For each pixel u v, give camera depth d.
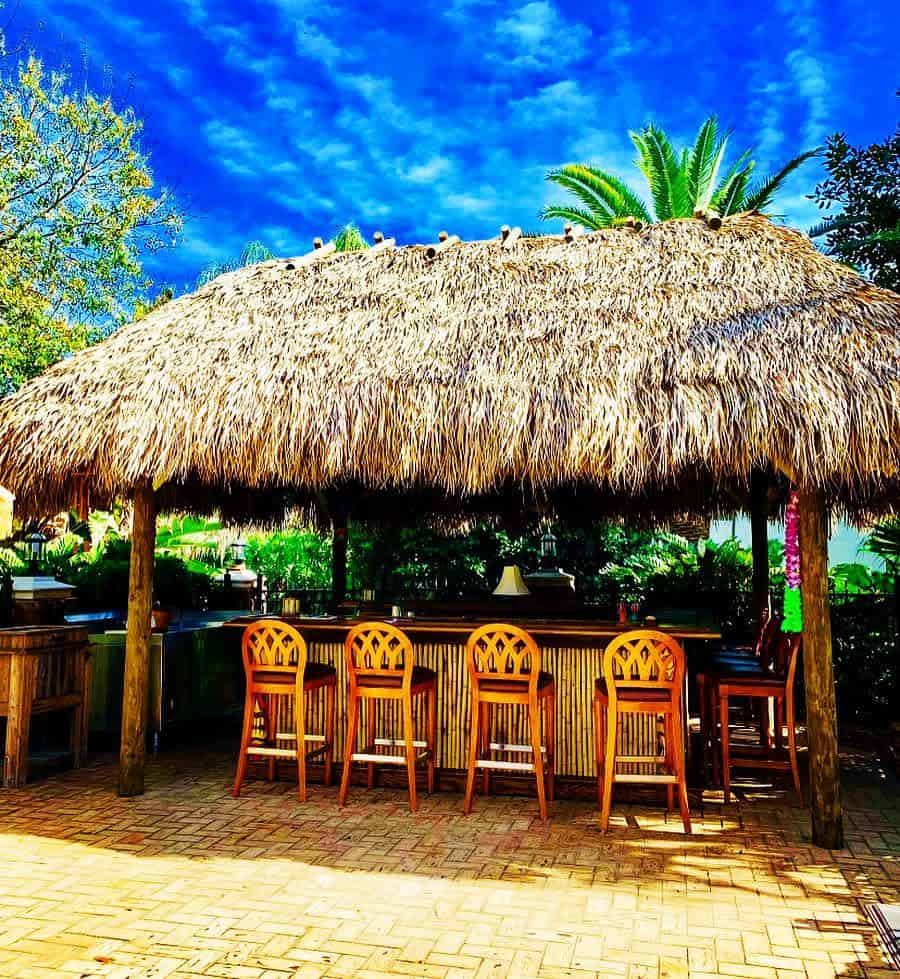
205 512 8.95
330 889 4.20
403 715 5.91
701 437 4.89
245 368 5.96
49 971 3.37
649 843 4.91
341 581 9.98
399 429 5.40
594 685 5.79
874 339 5.10
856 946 3.61
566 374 5.43
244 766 5.90
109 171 14.04
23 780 6.11
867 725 8.52
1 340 12.42
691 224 6.84
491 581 13.66
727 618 11.00
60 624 7.47
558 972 3.38
